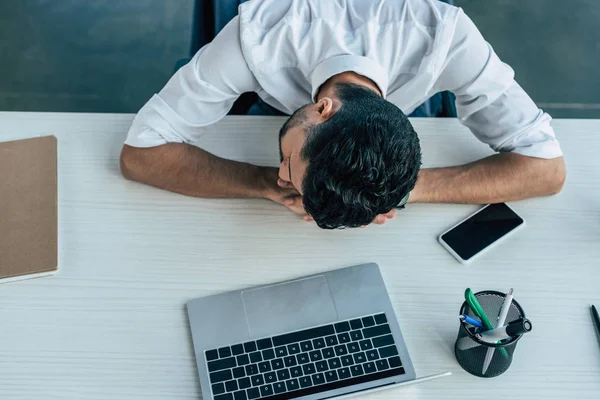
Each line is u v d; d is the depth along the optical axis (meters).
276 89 1.20
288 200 1.18
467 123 1.28
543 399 1.02
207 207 1.21
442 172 1.22
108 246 1.15
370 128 0.87
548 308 1.11
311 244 1.17
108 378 1.03
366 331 1.07
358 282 1.12
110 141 1.27
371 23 1.13
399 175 0.89
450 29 1.14
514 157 1.21
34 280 1.11
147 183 1.21
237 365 1.04
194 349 1.05
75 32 2.08
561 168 1.21
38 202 1.17
